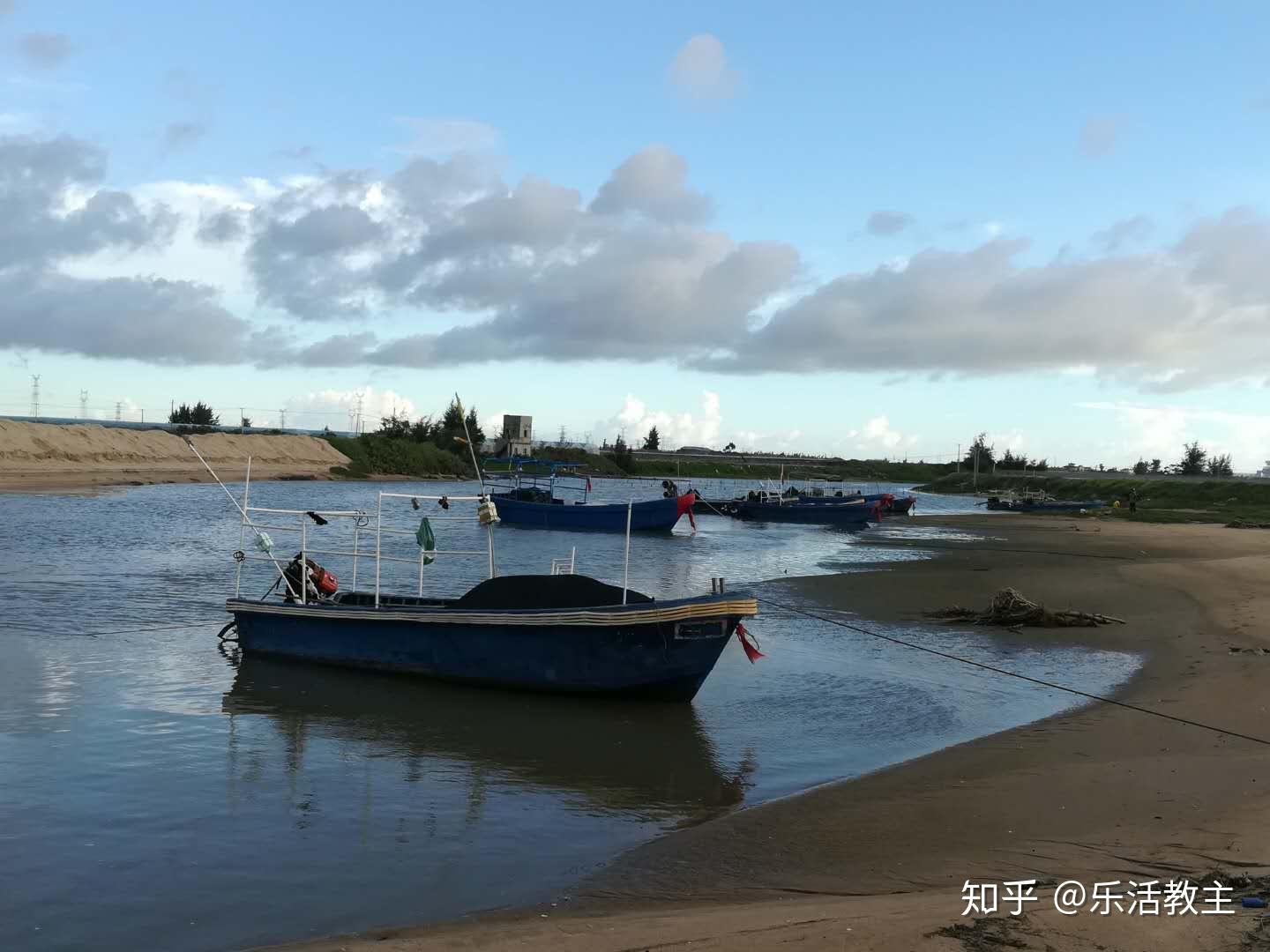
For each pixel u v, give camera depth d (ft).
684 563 118.62
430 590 85.71
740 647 62.49
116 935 23.50
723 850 28.60
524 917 24.02
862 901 22.76
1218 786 31.68
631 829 31.24
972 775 35.35
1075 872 24.32
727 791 35.35
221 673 52.75
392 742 41.14
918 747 40.98
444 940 21.43
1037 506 286.66
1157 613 76.33
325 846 29.45
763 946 19.08
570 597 49.26
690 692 47.65
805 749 40.81
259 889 26.27
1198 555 131.95
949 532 187.42
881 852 27.66
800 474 627.46
